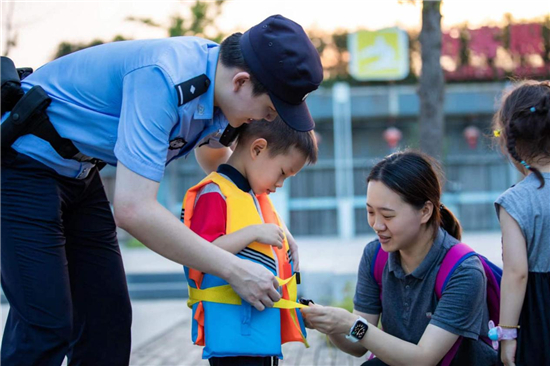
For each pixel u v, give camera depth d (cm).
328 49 1057
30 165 212
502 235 235
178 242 193
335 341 249
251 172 234
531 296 231
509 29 811
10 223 210
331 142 1338
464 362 233
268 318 218
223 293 217
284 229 251
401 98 1244
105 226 247
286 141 230
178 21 605
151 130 195
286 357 454
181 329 583
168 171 1310
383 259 247
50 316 209
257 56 200
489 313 247
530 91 239
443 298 229
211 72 206
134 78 200
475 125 1324
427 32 516
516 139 240
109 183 1237
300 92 202
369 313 255
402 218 225
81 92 212
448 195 1326
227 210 223
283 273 234
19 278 209
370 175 233
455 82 1201
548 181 234
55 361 212
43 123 209
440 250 234
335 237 1331
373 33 860
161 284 854
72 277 243
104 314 246
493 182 1329
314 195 1353
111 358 248
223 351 213
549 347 228
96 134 212
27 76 229
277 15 206
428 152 513
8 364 209
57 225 217
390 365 228
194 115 205
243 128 234
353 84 1281
